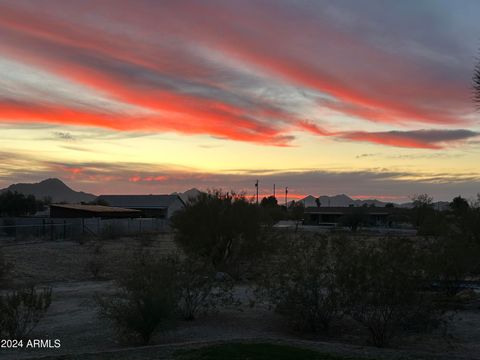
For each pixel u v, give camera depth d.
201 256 22.56
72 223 46.62
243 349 8.80
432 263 11.50
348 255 11.36
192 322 12.82
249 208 23.22
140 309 10.55
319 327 12.19
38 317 12.44
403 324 11.05
